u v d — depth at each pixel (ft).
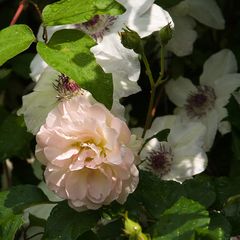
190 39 2.80
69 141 2.20
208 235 2.19
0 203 2.33
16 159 2.91
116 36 2.48
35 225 2.55
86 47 2.28
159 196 2.27
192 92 2.85
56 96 2.50
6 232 2.29
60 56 2.27
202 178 2.47
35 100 2.51
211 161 2.85
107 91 2.25
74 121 2.19
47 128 2.21
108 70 2.44
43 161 2.25
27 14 2.97
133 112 2.90
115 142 2.16
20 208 2.33
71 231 2.23
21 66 2.76
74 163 2.19
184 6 2.78
